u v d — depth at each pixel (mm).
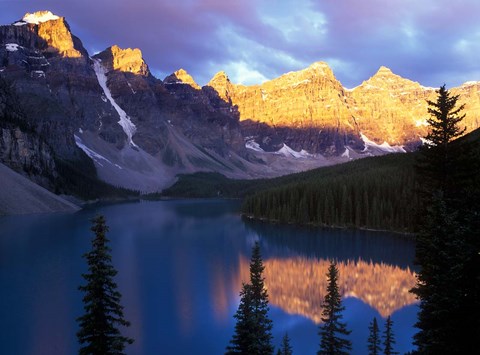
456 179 27031
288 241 131125
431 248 21781
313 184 189000
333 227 162250
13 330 53312
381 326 57688
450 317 19969
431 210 22234
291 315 62812
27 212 182500
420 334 23016
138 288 74312
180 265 93250
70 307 61562
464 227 20781
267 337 30016
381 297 71562
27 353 47094
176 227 161375
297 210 175625
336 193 172125
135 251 109875
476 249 20141
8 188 186625
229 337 53719
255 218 195375
